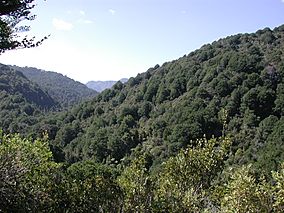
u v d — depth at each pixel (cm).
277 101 5775
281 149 3784
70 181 1552
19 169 1224
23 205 1226
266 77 6350
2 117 7856
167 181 1675
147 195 1655
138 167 1684
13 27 706
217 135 5562
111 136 6344
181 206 1616
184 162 1666
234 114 5900
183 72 7925
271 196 1381
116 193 1634
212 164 1648
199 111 5950
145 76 9494
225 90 6444
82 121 8069
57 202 1464
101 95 9400
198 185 1658
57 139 7050
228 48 9056
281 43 8856
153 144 6031
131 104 8194
